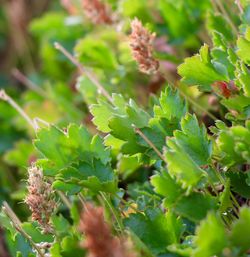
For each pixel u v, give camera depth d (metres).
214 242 0.31
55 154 0.39
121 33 0.53
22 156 0.55
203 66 0.38
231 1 0.49
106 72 0.52
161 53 0.51
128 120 0.38
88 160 0.39
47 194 0.37
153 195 0.38
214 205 0.35
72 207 0.42
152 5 0.54
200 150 0.36
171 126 0.38
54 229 0.39
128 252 0.33
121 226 0.37
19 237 0.40
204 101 0.46
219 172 0.37
